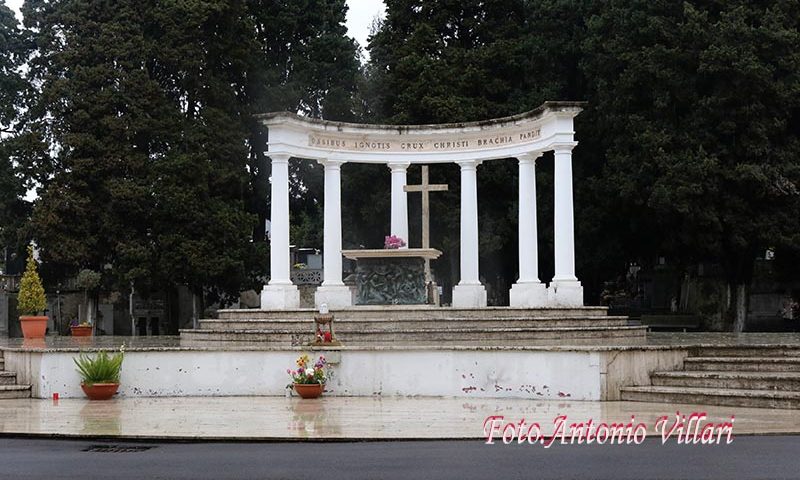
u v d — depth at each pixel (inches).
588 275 1471.5
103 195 1333.7
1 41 1437.0
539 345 740.0
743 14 1230.3
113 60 1360.7
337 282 966.4
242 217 1371.8
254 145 1562.5
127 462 431.8
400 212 1015.0
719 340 786.2
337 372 691.4
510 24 1497.3
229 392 700.7
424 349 683.4
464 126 992.2
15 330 1408.7
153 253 1314.0
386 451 454.6
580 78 1475.1
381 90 1475.1
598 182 1327.5
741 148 1234.0
